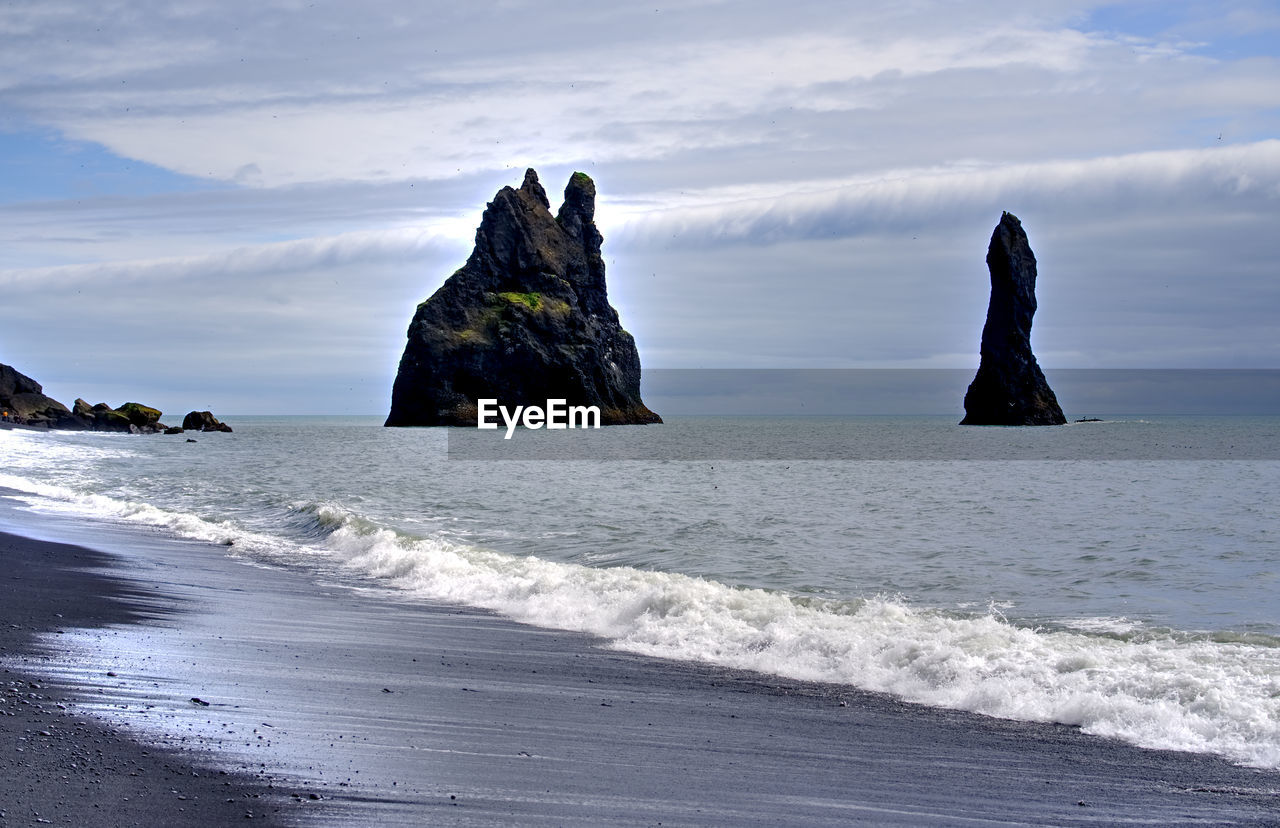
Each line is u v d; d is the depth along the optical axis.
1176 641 15.28
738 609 17.00
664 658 14.67
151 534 27.78
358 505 39.06
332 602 18.61
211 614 16.59
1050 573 23.53
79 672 11.94
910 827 8.45
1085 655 13.45
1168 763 10.11
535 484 54.00
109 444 91.81
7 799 7.81
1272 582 22.16
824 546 28.38
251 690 11.77
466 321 176.75
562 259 191.38
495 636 16.03
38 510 32.84
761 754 10.31
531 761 9.80
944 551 27.39
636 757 10.08
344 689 12.15
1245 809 8.91
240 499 39.66
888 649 14.16
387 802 8.44
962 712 11.95
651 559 25.67
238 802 8.16
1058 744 10.74
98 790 8.16
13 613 15.25
